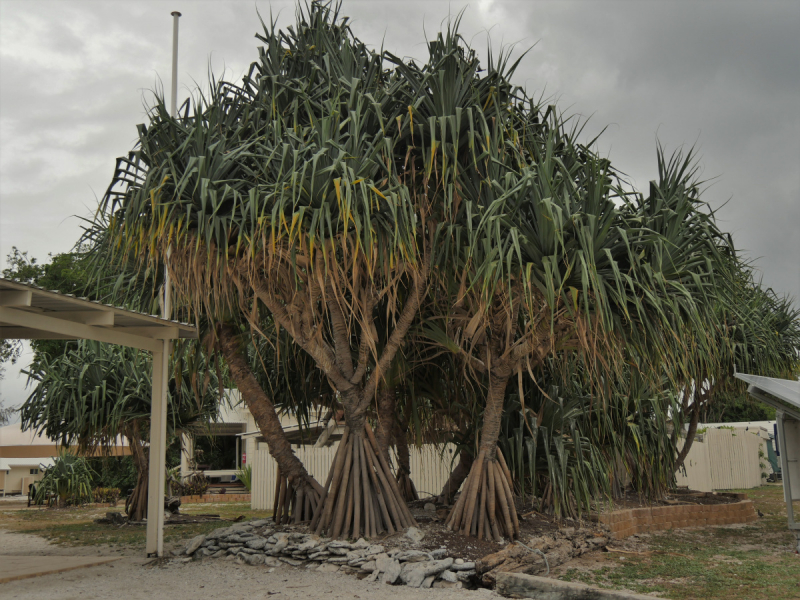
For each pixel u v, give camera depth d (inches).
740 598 239.8
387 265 279.9
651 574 283.3
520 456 322.3
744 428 1086.4
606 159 289.4
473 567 265.0
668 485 492.7
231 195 279.1
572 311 255.9
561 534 323.3
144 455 505.7
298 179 271.7
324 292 290.8
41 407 478.0
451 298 314.3
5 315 243.6
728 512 472.4
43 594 239.6
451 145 292.8
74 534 428.5
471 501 306.2
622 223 283.9
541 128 320.5
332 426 525.0
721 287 299.7
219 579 265.6
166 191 289.9
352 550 283.3
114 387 482.3
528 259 274.2
